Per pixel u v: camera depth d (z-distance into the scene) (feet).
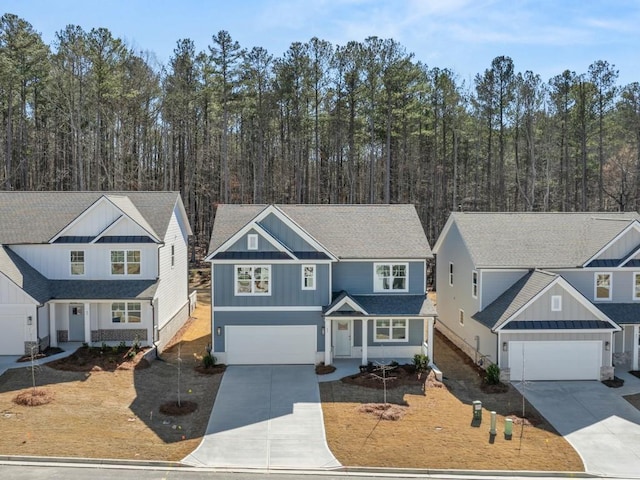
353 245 88.33
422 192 192.03
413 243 89.51
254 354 83.76
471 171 200.23
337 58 160.45
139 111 163.22
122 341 87.56
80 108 152.05
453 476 50.49
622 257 87.20
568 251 89.30
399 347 86.12
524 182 196.54
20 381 71.51
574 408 67.87
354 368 81.15
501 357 77.61
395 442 56.90
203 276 160.66
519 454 54.90
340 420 62.49
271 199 189.37
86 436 56.18
